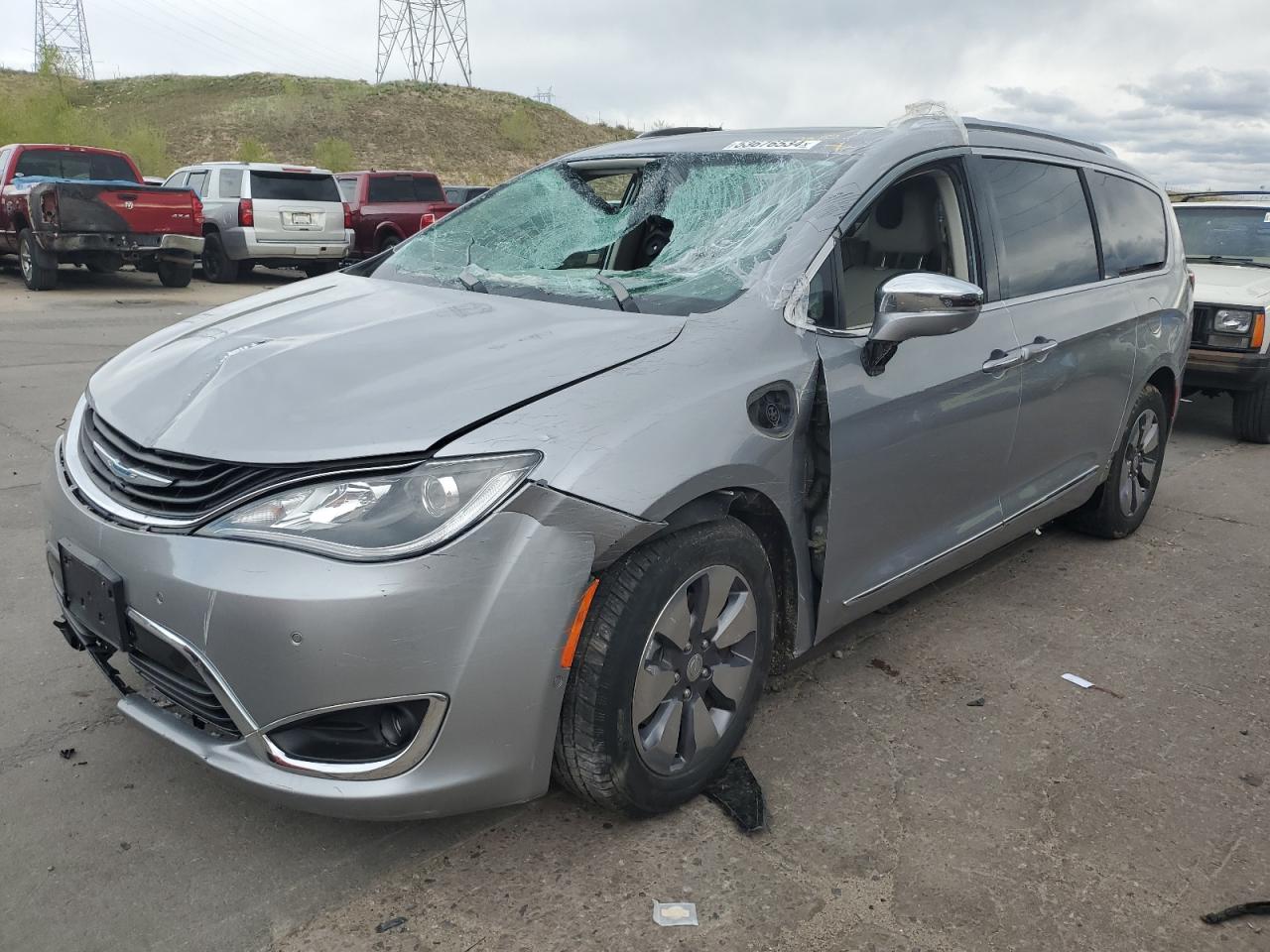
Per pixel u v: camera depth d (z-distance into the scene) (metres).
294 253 16.12
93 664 3.36
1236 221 8.41
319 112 61.59
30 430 6.21
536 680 2.26
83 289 14.13
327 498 2.17
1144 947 2.29
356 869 2.45
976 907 2.39
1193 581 4.54
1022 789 2.88
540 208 3.73
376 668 2.12
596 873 2.45
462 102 67.25
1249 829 2.74
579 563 2.25
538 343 2.63
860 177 3.17
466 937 2.24
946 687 3.46
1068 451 4.22
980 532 3.72
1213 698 3.47
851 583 3.12
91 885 2.36
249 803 2.68
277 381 2.49
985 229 3.61
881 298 2.86
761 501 2.73
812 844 2.59
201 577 2.18
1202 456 7.00
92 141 33.00
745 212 3.19
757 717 3.20
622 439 2.32
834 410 2.85
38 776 2.75
